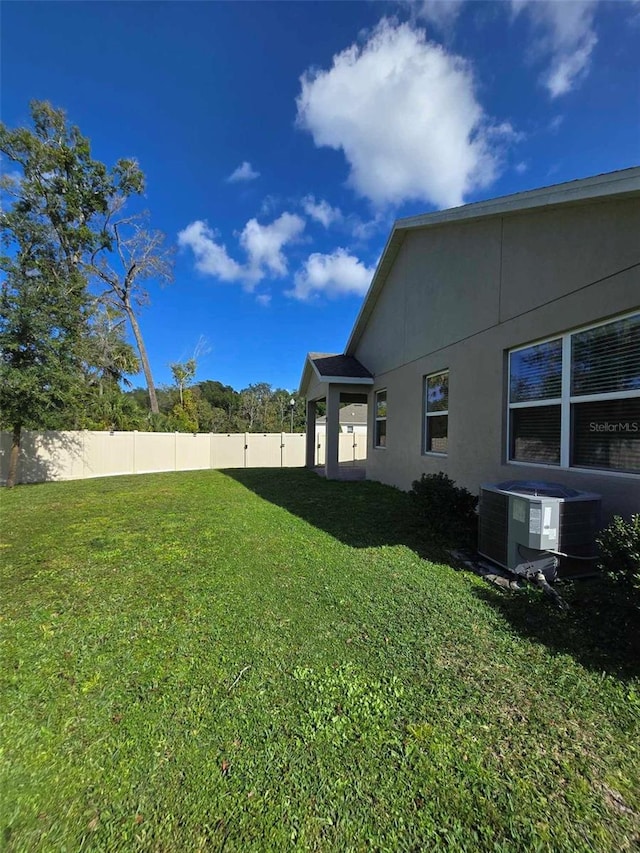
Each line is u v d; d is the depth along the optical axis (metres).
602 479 4.13
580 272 4.43
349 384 11.75
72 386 12.09
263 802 1.62
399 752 1.87
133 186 21.39
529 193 4.79
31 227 14.70
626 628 2.72
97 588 3.82
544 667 2.51
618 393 4.05
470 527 5.09
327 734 1.98
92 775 1.76
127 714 2.13
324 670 2.50
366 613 3.24
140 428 18.95
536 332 5.06
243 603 3.44
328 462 12.05
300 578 3.99
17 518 6.98
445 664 2.55
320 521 6.42
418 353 8.52
